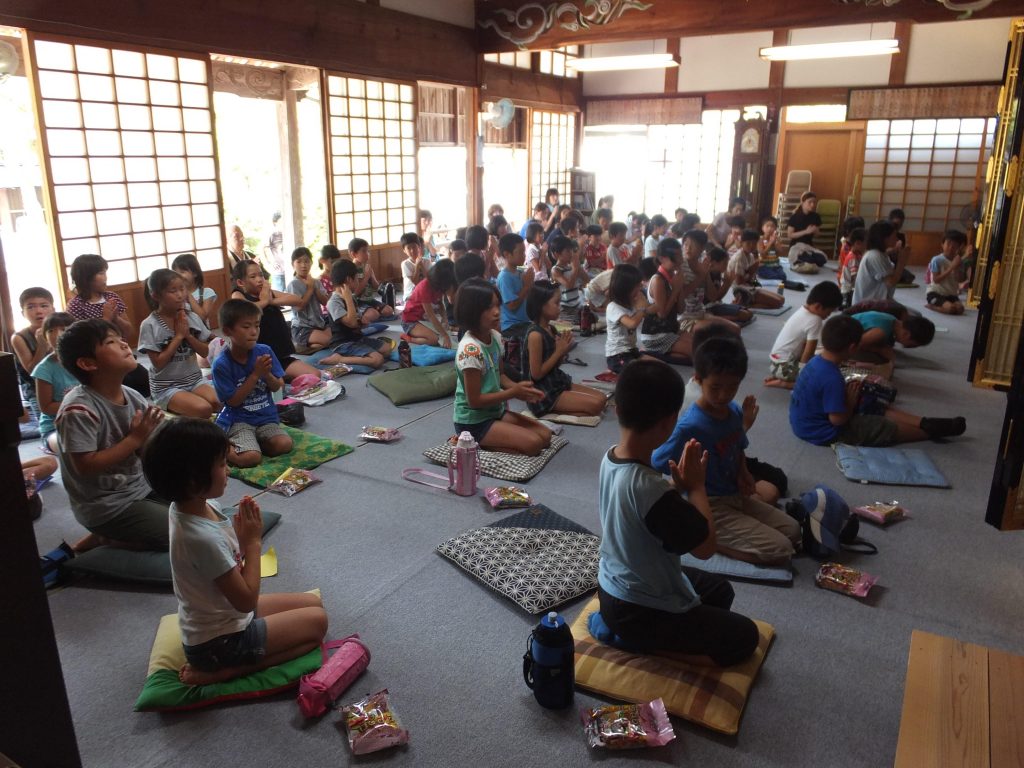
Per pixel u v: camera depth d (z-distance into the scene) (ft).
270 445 11.65
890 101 34.35
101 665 7.03
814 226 33.81
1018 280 13.87
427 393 14.89
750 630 6.59
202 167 19.90
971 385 16.03
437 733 6.14
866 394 12.65
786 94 36.68
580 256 22.95
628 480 6.08
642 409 5.92
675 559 6.35
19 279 24.52
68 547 8.65
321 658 6.86
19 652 4.19
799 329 15.29
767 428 13.20
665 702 6.28
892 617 7.73
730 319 21.77
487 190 39.22
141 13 17.46
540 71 37.37
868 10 22.97
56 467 11.06
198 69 19.30
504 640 7.37
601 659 6.75
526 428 11.98
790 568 8.50
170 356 12.66
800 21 23.98
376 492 10.63
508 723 6.26
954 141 33.81
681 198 40.96
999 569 8.67
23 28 15.30
